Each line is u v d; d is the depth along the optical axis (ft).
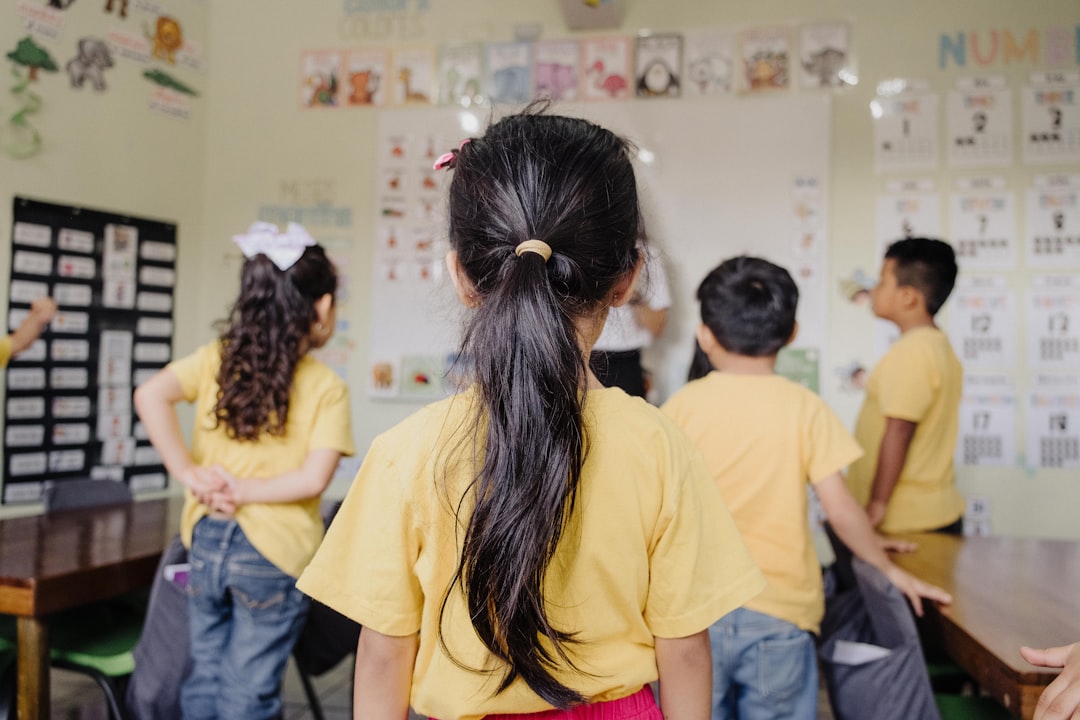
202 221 12.16
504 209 2.72
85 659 6.23
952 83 10.36
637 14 11.07
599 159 2.81
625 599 2.73
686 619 2.78
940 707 5.34
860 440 7.26
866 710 4.68
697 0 10.93
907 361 6.75
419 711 2.81
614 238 2.79
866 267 10.48
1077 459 10.00
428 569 2.73
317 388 5.87
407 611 2.79
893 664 4.58
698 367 6.14
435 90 11.61
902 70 10.46
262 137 12.10
